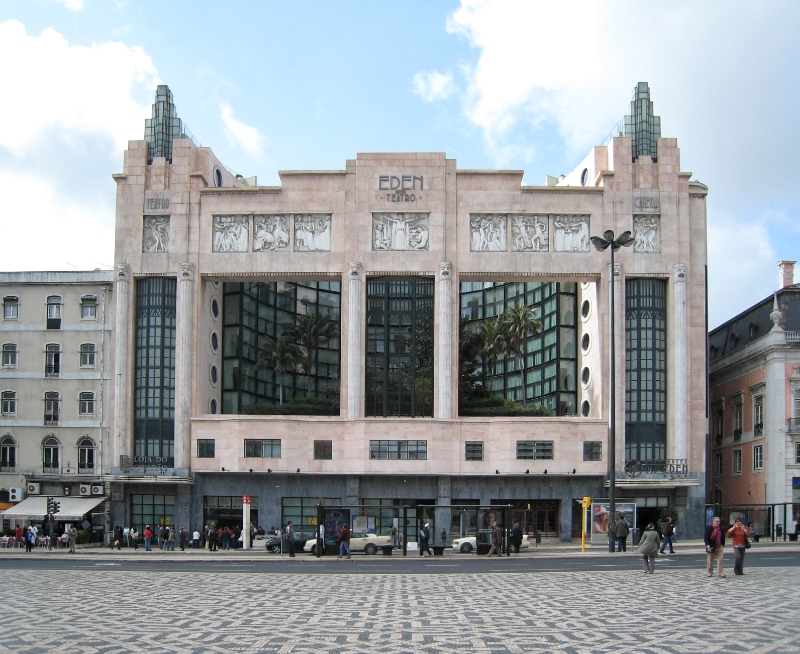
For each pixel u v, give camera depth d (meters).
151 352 74.81
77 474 75.06
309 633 21.95
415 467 71.81
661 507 73.06
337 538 55.50
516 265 75.00
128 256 75.81
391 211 75.75
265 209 76.19
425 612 25.91
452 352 73.94
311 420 72.88
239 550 65.44
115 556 57.62
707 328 75.50
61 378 76.38
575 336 88.81
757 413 81.19
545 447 72.12
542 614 25.16
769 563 44.62
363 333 74.38
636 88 79.19
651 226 75.31
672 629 21.95
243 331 89.44
